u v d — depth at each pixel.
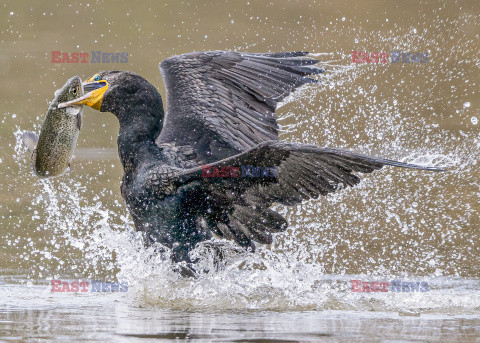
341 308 7.84
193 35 24.17
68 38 23.70
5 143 16.98
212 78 10.15
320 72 10.59
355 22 24.44
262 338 6.18
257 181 8.41
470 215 12.62
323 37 23.66
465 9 25.41
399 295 8.51
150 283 8.77
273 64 10.36
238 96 10.05
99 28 24.62
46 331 6.36
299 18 25.34
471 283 9.28
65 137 8.36
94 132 18.55
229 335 6.30
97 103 9.19
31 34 23.94
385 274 9.84
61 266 10.12
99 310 7.55
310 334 6.38
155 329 6.54
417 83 20.42
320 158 7.85
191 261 9.01
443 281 9.37
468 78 20.62
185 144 9.38
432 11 25.19
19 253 10.71
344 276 9.70
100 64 22.25
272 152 7.77
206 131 9.59
